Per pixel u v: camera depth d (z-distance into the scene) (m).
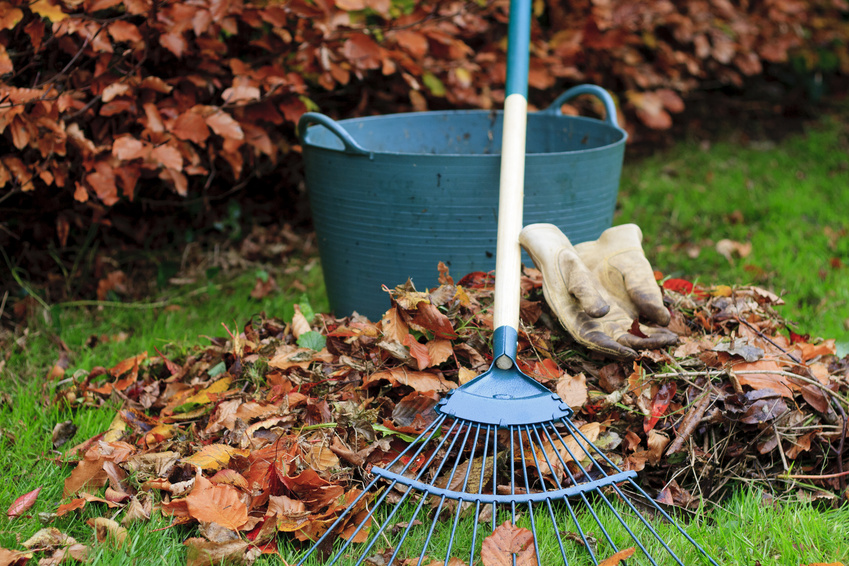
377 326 1.70
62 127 1.99
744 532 1.34
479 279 1.91
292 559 1.27
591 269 1.73
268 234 3.02
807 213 3.25
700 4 3.91
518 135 1.81
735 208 3.29
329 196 2.00
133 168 2.18
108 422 1.70
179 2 2.09
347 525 1.33
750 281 2.55
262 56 2.58
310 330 1.83
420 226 1.91
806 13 4.66
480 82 2.99
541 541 1.30
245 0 2.36
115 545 1.27
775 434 1.46
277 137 2.68
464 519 1.37
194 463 1.39
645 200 3.42
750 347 1.56
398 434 1.47
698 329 1.75
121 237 2.82
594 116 3.88
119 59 2.12
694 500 1.43
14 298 2.40
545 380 1.55
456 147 2.47
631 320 1.62
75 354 2.10
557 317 1.62
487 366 1.60
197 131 2.14
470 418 1.41
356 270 2.04
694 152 4.17
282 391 1.62
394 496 1.40
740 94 5.00
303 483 1.34
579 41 3.28
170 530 1.32
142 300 2.50
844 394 1.59
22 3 1.84
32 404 1.75
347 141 1.87
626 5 3.47
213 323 2.28
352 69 2.49
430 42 2.74
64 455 1.55
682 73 4.35
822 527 1.33
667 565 1.26
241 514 1.27
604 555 1.28
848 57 4.83
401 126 2.39
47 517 1.33
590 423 1.46
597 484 1.28
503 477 1.45
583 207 1.97
